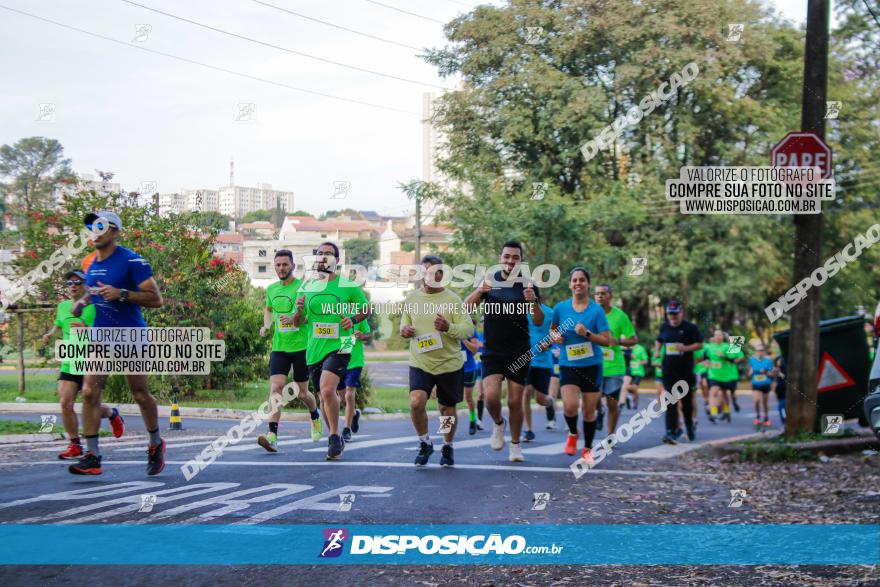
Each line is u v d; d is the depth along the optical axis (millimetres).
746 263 21828
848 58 20531
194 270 18328
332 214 61375
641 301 25438
